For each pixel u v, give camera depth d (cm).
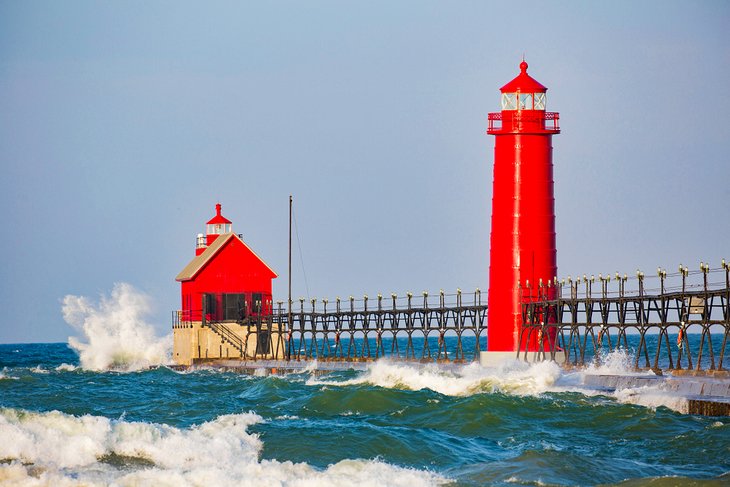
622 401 17050
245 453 13075
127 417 17288
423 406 17200
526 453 13312
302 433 14338
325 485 11394
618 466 12731
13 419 12575
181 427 15388
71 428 12556
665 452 13450
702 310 19025
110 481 11125
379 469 12169
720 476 11988
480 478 12206
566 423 15638
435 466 13025
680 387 17000
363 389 18712
